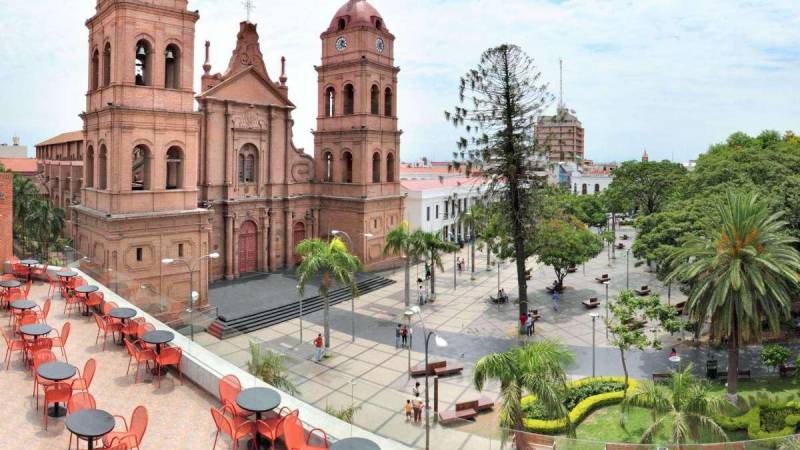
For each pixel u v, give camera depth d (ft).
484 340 125.90
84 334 69.51
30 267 94.68
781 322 118.32
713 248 90.79
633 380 98.48
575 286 181.88
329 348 118.21
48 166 245.45
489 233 170.50
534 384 63.82
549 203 148.97
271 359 60.75
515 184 139.85
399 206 203.41
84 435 37.86
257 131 174.81
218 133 164.96
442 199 256.93
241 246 173.78
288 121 183.11
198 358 56.54
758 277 84.23
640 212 259.80
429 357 114.32
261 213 177.47
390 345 121.29
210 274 162.30
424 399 91.66
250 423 42.50
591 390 94.48
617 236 308.40
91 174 134.00
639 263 149.59
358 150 186.50
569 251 157.89
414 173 350.23
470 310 151.84
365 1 189.78
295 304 143.02
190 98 128.88
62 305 82.38
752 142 228.63
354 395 65.16
